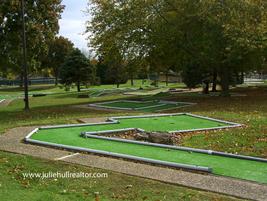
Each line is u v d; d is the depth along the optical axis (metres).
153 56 28.50
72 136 12.36
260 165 9.19
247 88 38.97
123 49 27.27
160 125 14.84
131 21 26.38
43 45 28.22
